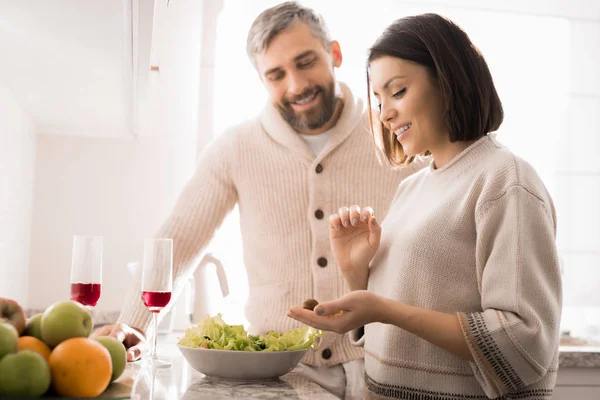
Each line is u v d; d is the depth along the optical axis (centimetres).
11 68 178
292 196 168
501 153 120
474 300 119
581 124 321
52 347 94
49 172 271
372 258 136
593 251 320
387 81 125
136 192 278
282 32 157
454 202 121
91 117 242
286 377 130
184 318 274
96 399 89
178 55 285
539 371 109
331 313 113
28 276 267
